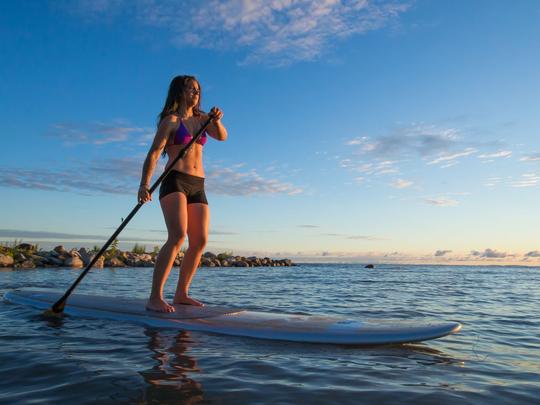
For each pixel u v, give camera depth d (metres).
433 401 1.92
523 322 4.63
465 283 12.77
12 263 17.19
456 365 2.60
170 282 10.28
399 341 3.08
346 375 2.30
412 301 6.88
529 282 13.88
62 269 16.53
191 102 4.20
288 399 1.91
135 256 24.38
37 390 1.98
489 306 6.23
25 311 4.37
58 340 3.06
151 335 3.25
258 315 3.78
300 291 8.73
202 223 4.25
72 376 2.19
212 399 1.88
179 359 2.55
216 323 3.50
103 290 7.77
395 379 2.25
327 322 3.49
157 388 2.01
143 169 3.97
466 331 3.94
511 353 3.02
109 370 2.29
